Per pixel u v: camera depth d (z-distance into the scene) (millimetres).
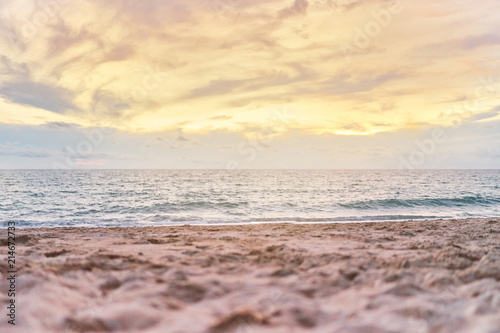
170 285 2750
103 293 2611
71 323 2021
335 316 2146
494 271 3055
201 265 3654
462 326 1901
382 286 2777
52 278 2871
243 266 3607
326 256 4090
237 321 2041
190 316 2152
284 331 1930
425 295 2488
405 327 1937
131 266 3533
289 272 3254
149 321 2070
